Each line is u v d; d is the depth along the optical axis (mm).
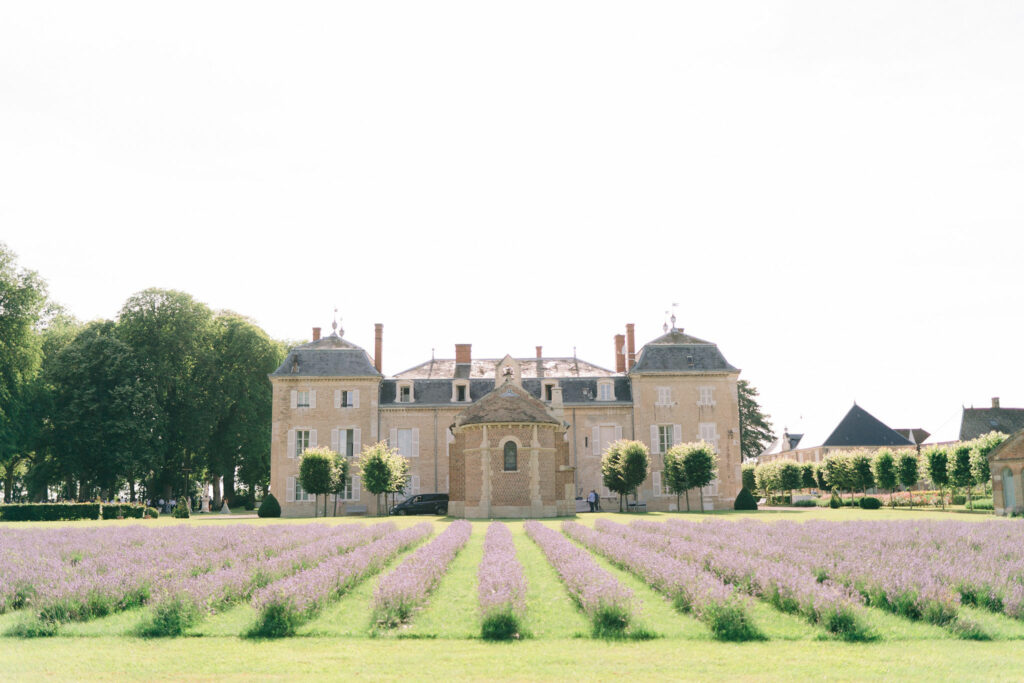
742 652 10539
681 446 52906
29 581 14883
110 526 33438
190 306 62000
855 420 99375
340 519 44938
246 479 71750
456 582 16484
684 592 13359
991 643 11039
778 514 47219
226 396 63844
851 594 13852
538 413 45875
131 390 55188
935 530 25516
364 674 9508
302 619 12414
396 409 57844
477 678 9328
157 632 11875
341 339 60781
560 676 9398
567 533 28672
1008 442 45656
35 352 48281
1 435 46062
